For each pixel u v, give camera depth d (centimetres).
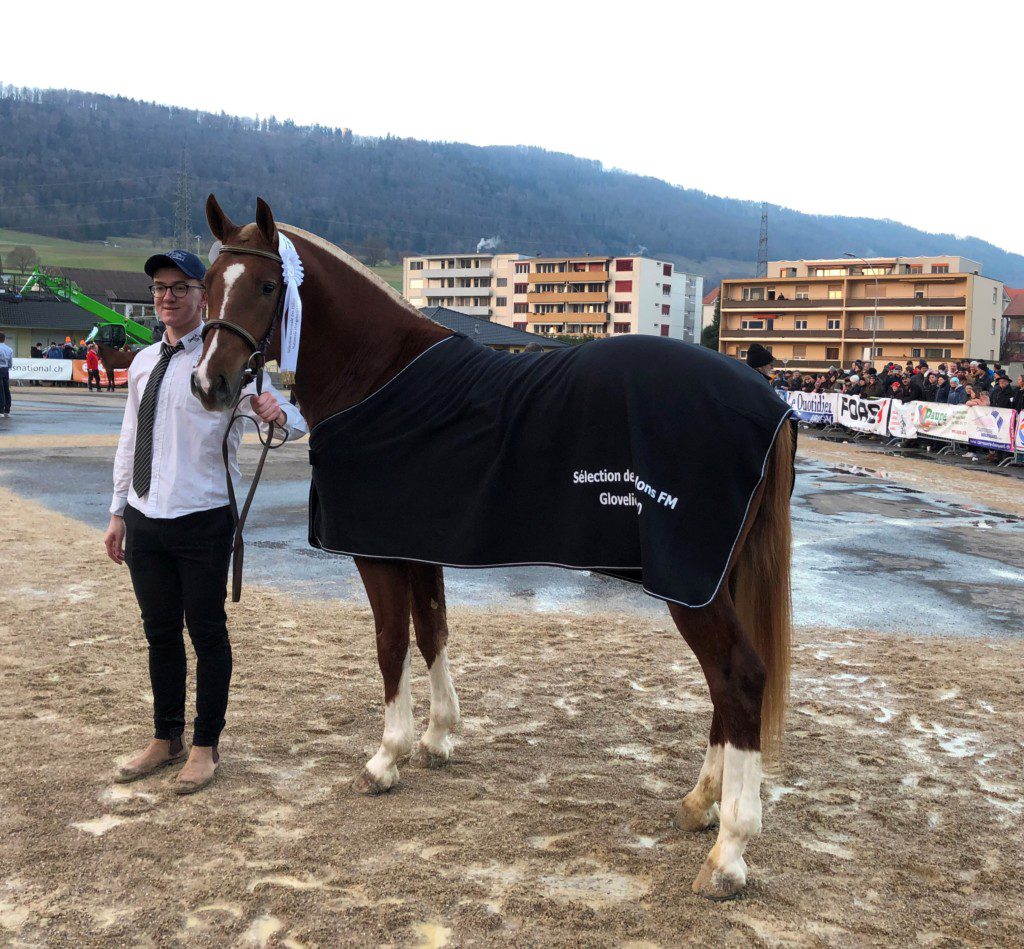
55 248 16750
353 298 355
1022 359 8669
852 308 7725
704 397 289
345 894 275
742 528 286
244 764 374
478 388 327
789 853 305
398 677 354
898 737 413
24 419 2022
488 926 259
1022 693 473
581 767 376
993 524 1018
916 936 260
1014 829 325
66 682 464
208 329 322
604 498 301
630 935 258
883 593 697
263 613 605
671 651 540
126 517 364
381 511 337
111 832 313
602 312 10769
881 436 2114
